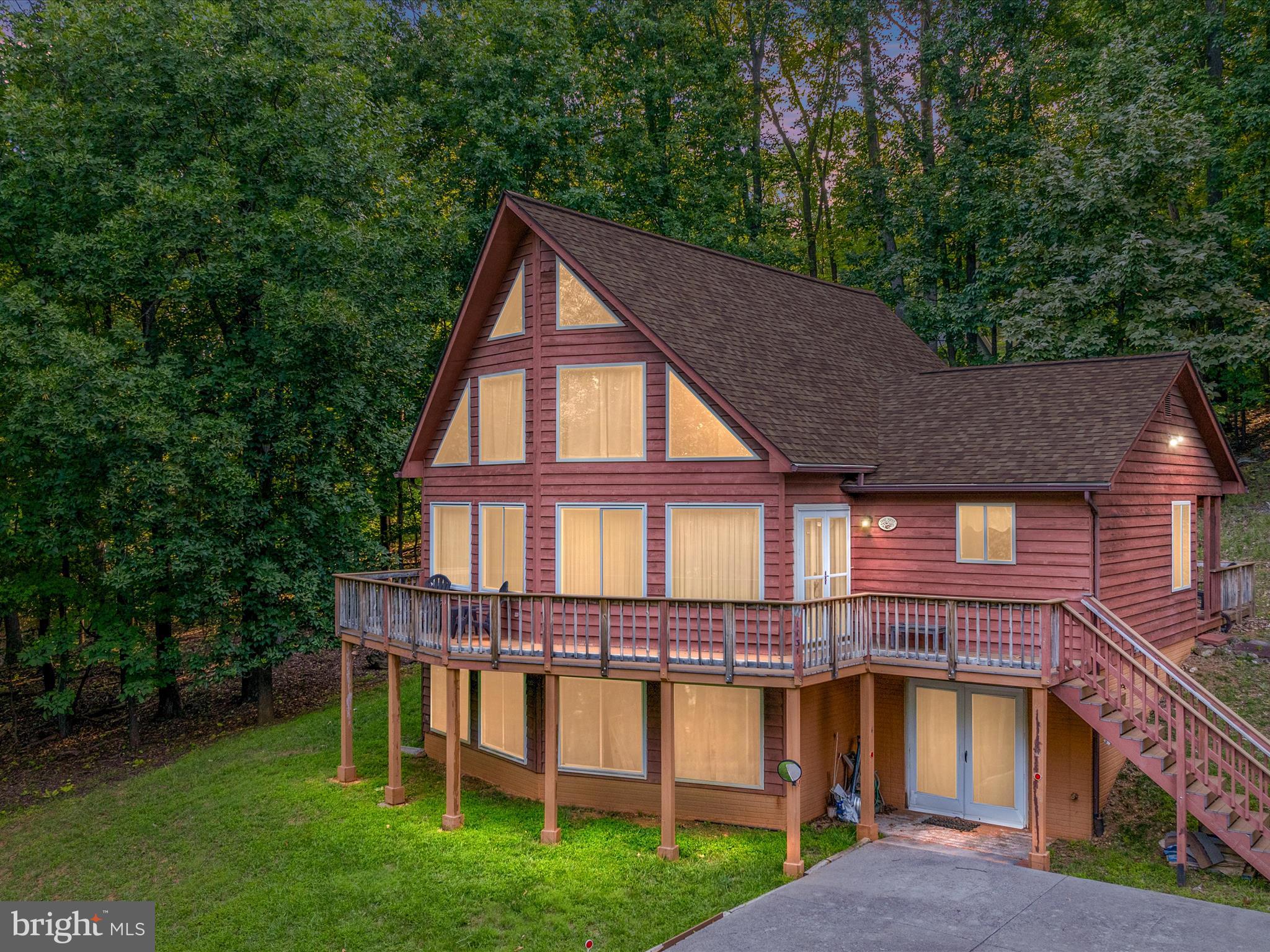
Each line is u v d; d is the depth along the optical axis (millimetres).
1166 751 13086
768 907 11703
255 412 21875
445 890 12828
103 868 15320
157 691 28172
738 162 36812
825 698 16234
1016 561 15336
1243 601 20734
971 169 31781
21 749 24094
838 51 39281
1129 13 28828
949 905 11586
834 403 17984
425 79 31062
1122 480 15703
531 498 16875
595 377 16250
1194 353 23953
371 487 30609
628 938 11297
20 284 19641
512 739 17750
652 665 13859
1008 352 27078
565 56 30312
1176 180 25094
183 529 21109
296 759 19969
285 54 22672
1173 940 10328
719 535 15211
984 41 31547
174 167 21375
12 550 21516
